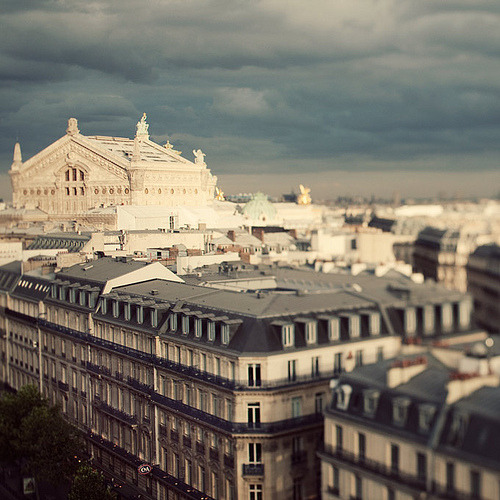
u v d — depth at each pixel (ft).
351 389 374.84
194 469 505.25
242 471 455.63
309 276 641.40
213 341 492.13
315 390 465.47
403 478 339.16
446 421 321.52
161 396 539.29
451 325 451.53
